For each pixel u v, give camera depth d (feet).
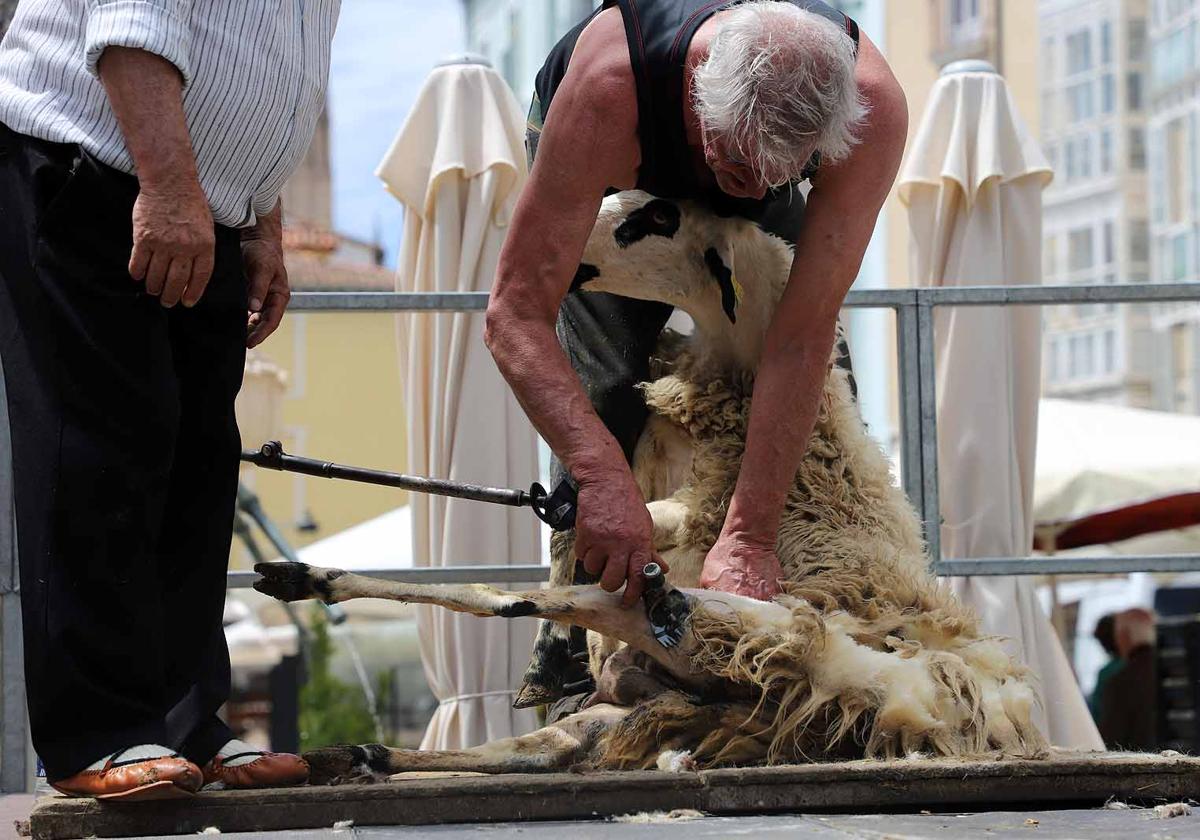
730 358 26.25
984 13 134.31
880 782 19.80
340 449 168.66
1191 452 59.52
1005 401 37.83
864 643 23.07
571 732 22.68
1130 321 136.56
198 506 20.94
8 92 19.43
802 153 21.53
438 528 37.17
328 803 18.81
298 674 72.54
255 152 20.48
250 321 23.39
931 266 39.75
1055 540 59.47
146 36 18.54
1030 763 20.11
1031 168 39.60
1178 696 62.34
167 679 20.66
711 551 24.11
